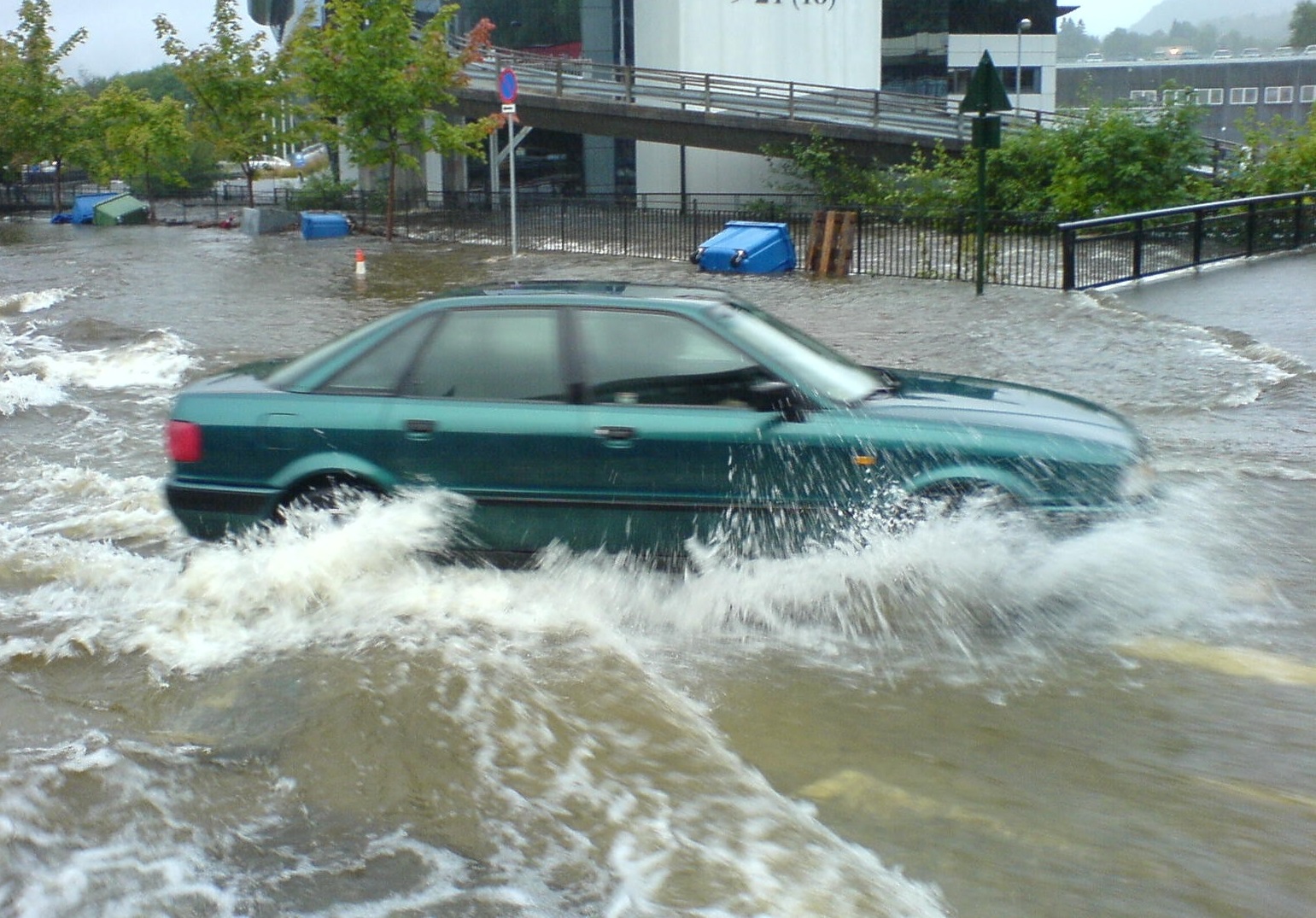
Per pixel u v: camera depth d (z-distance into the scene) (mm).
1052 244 19281
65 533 7500
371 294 20406
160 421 10727
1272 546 7055
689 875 3803
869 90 39812
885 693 5219
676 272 22531
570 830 4078
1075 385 11656
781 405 6074
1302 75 88688
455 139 31703
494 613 5973
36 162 47750
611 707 4996
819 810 4234
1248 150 25922
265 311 18344
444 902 3678
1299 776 4457
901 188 33812
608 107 37312
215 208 42750
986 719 4953
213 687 5262
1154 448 9344
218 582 6227
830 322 16000
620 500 6156
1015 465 5973
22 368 13219
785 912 3605
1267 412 10500
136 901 3668
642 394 6199
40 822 4117
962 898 3699
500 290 6570
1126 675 5375
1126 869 3855
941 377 7098
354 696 5082
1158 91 27609
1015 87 56281
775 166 39531
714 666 5516
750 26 41125
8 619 6066
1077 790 4363
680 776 4434
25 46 45219
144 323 17016
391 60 30562
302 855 3941
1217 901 3684
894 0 52438
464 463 6238
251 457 6355
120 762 4551
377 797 4305
